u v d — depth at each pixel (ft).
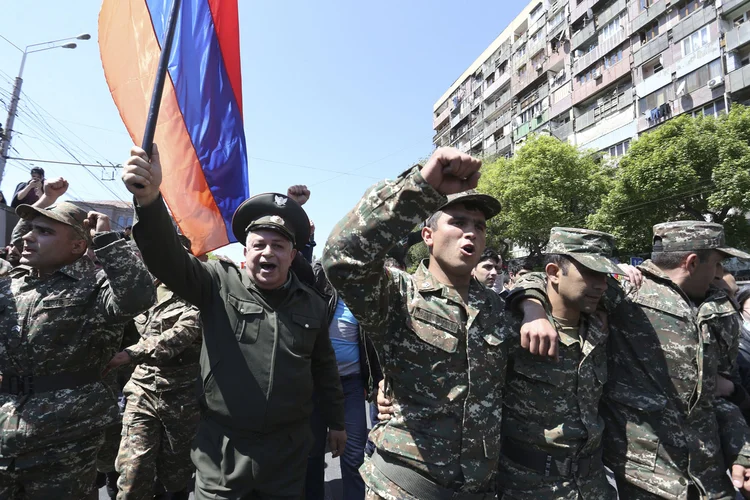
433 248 6.04
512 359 6.57
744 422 7.77
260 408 6.82
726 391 8.21
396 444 5.52
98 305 7.79
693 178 54.08
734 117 54.80
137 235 5.77
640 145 59.88
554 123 107.04
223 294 7.43
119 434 11.55
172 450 10.12
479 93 146.82
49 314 7.52
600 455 6.93
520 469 6.42
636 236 61.00
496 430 5.71
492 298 6.36
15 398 7.36
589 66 93.91
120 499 9.44
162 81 5.85
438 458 5.33
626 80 85.92
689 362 7.23
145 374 10.24
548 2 107.76
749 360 9.79
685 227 7.69
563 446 6.27
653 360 7.41
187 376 10.24
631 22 82.17
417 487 5.30
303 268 10.93
